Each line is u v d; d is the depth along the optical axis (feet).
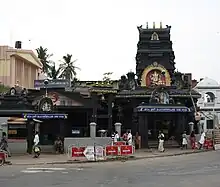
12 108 128.67
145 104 139.85
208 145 133.69
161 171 75.25
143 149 131.54
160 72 173.99
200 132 152.05
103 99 150.20
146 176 67.05
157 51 174.81
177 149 131.44
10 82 181.16
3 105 128.77
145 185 55.62
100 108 156.87
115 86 173.58
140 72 174.50
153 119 152.87
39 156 110.83
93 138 121.29
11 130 125.49
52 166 88.02
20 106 129.08
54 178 64.90
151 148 134.62
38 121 124.98
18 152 116.78
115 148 106.52
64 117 124.98
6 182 60.08
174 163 91.45
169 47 175.42
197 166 84.17
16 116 128.47
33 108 138.72
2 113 127.03
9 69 182.50
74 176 67.72
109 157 103.24
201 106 237.25
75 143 120.16
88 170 78.33
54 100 155.43
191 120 160.76
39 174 71.31
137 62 175.63
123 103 171.63
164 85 156.25
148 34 176.76
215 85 238.68
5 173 73.36
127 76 174.29
